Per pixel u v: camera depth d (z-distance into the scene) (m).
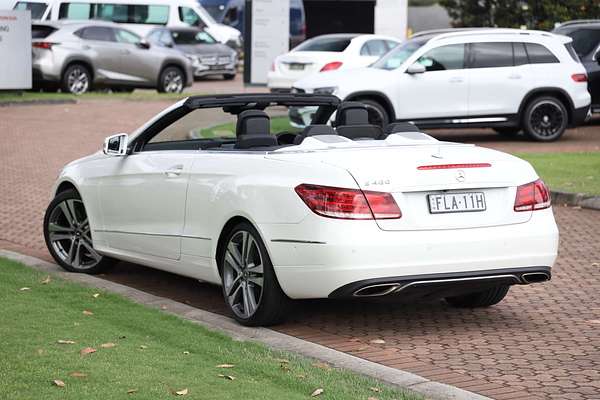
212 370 8.62
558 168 22.34
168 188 11.47
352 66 33.09
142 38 42.47
